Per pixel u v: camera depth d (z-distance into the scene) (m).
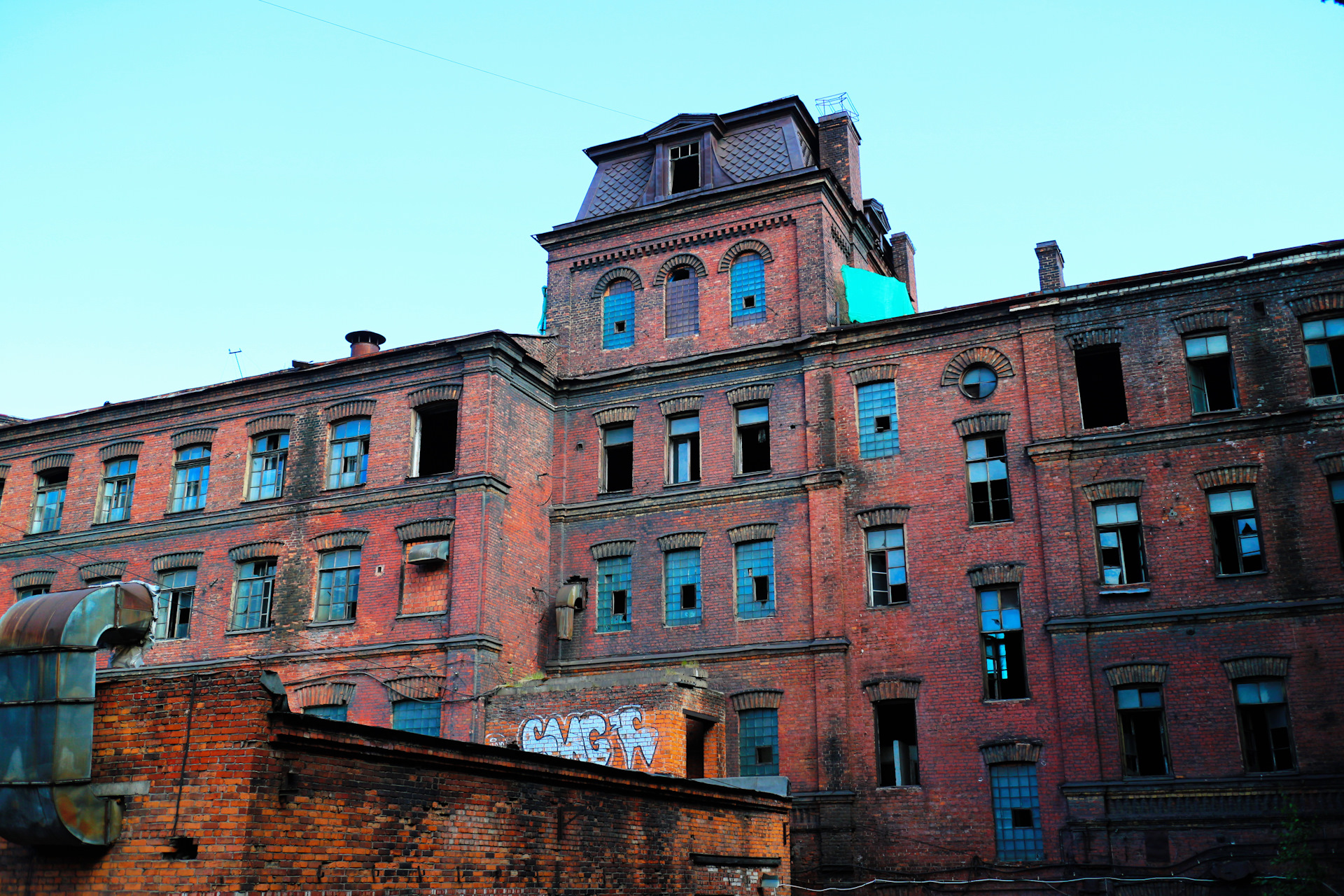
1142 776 24.89
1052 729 25.83
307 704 30.50
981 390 28.97
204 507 34.44
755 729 28.78
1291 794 23.39
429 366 32.19
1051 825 25.17
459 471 30.58
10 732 11.91
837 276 33.03
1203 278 27.11
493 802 15.08
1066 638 26.12
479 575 29.30
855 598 28.70
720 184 34.19
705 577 30.50
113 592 12.67
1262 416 25.81
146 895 11.61
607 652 31.00
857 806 27.08
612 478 33.41
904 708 27.75
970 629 27.31
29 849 12.36
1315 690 23.89
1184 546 25.84
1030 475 27.78
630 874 17.86
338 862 12.59
